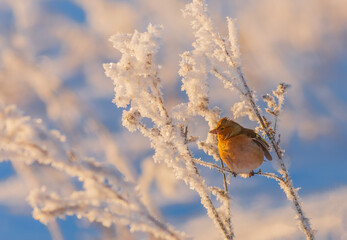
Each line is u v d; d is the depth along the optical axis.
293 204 5.84
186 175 5.27
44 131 3.19
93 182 3.26
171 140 5.34
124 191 3.34
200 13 6.09
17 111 3.19
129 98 5.52
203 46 6.05
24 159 3.12
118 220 3.32
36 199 3.12
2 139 3.10
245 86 6.10
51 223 6.54
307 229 5.79
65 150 3.21
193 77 5.97
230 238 5.22
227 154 7.04
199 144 6.60
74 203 3.19
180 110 5.71
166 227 3.51
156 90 5.52
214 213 5.23
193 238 3.63
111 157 8.07
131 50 5.61
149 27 5.55
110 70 5.50
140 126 5.51
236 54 6.09
